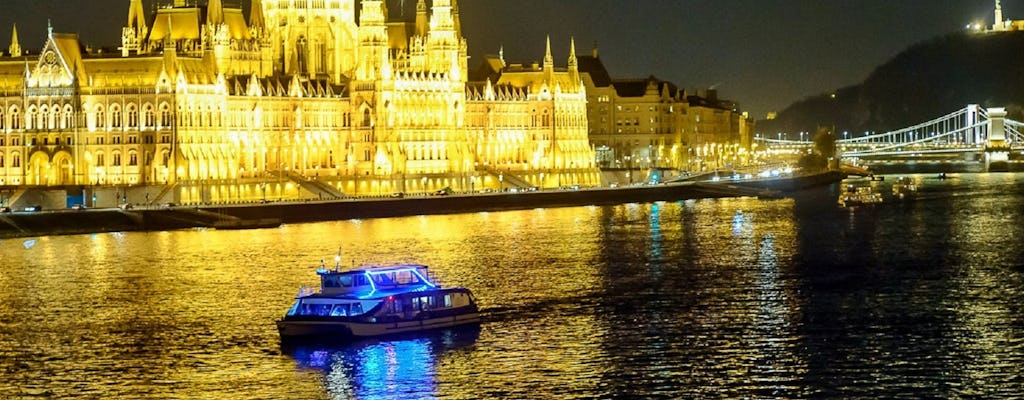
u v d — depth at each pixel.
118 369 175.62
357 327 186.12
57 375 173.25
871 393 163.25
